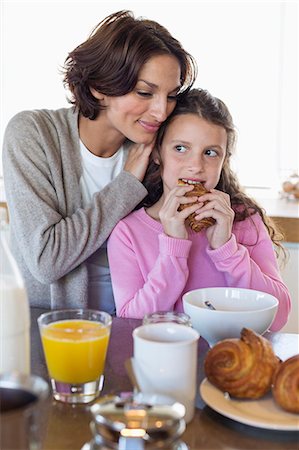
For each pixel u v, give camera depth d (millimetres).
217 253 1438
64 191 1526
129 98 1433
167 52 1421
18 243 1492
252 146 2855
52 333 935
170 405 755
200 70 2814
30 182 1462
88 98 1496
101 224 1474
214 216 1421
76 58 1475
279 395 872
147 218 1553
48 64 2875
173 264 1402
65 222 1443
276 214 2271
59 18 2830
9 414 626
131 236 1521
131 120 1463
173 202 1408
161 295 1399
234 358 907
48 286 1553
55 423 877
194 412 912
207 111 1486
